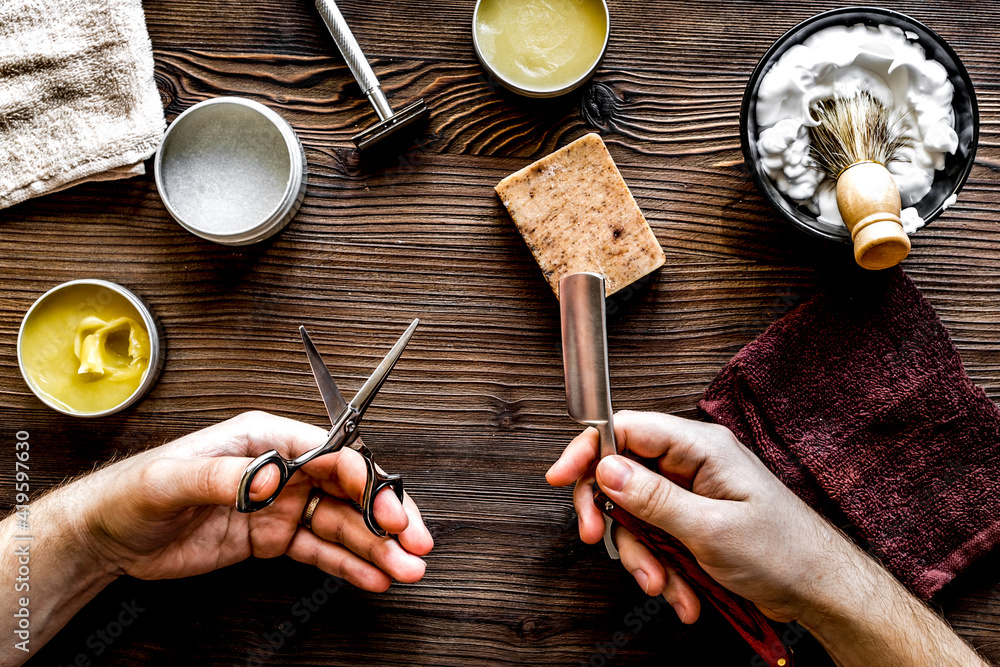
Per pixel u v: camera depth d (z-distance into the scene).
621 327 0.57
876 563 0.53
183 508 0.51
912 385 0.55
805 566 0.51
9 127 0.56
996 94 0.57
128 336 0.57
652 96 0.57
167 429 0.57
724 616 0.53
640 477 0.49
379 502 0.51
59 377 0.56
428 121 0.57
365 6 0.57
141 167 0.57
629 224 0.55
